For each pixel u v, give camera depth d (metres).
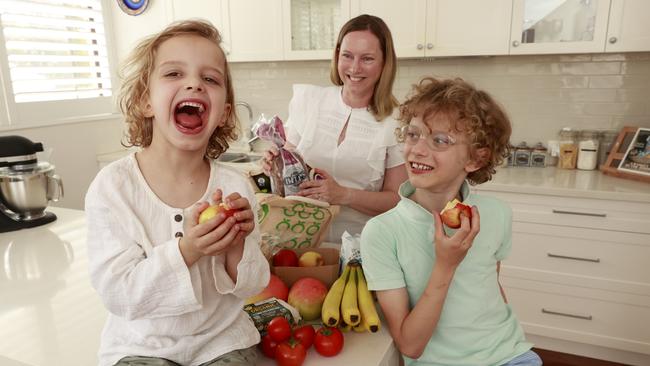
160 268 0.70
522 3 2.36
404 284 1.02
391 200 1.58
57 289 1.15
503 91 2.80
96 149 3.29
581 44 2.32
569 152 2.64
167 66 0.78
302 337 0.90
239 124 0.99
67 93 3.09
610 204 2.16
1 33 2.68
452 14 2.50
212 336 0.79
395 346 1.01
